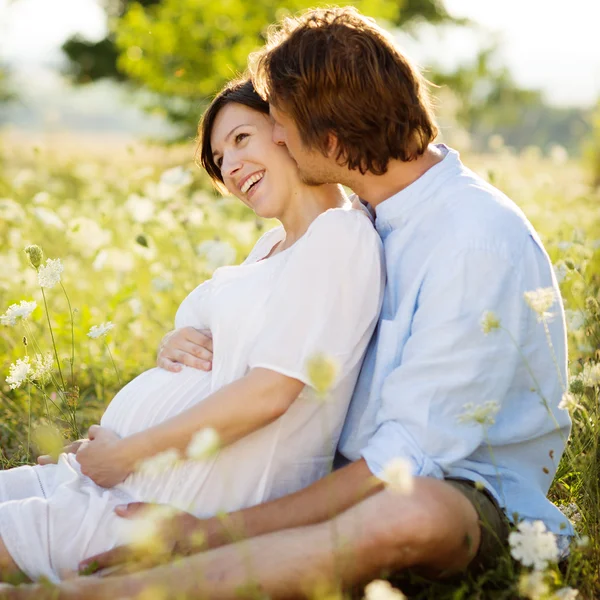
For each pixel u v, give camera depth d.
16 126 23.64
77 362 4.25
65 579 2.18
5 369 4.04
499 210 2.32
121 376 4.16
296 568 1.93
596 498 2.61
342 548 1.91
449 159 2.45
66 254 5.60
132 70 13.41
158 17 13.79
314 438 2.35
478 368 2.21
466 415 2.13
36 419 3.58
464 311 2.22
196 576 1.90
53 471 2.43
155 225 5.40
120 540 2.18
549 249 4.76
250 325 2.34
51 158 12.30
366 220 2.38
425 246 2.36
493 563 2.21
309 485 2.25
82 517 2.22
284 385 2.22
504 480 2.33
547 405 2.36
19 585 1.95
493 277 2.24
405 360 2.27
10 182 8.45
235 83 2.69
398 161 2.42
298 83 2.35
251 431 2.24
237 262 5.47
